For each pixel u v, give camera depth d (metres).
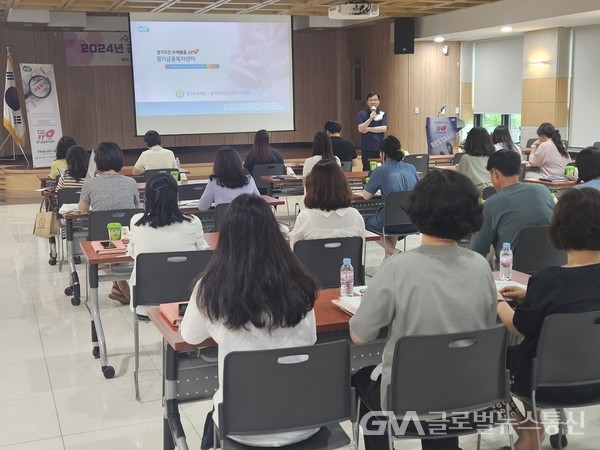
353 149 8.30
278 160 8.20
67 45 14.08
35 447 3.25
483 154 5.84
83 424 3.47
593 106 10.85
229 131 12.65
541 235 3.65
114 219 4.79
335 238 3.79
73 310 5.35
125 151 14.90
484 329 2.18
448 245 2.24
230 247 2.10
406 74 13.41
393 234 5.75
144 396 3.80
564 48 11.07
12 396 3.81
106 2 10.93
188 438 3.31
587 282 2.41
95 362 4.30
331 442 2.21
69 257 5.45
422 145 13.70
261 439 2.16
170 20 12.04
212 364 2.71
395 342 2.22
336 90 15.68
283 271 2.11
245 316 2.08
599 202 2.41
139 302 3.58
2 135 13.41
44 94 11.89
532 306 2.45
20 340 4.70
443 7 11.56
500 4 10.72
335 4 10.90
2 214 9.76
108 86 14.55
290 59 12.80
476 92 13.81
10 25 12.23
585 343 2.41
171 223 3.76
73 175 6.19
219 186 5.26
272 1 10.80
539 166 7.52
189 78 12.30
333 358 2.14
